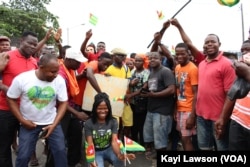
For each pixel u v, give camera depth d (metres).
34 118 3.86
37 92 3.75
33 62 4.43
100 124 4.48
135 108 6.11
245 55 3.27
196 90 4.78
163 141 5.24
